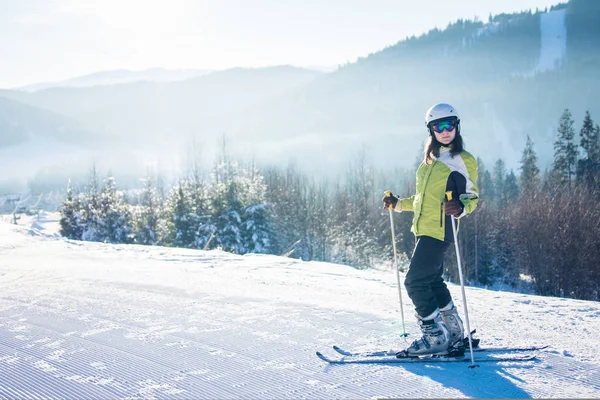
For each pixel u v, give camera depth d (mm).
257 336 4043
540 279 23844
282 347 3746
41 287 6367
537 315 5203
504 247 29516
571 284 22609
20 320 4676
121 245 12617
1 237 14000
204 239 27672
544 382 2969
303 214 33312
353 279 7820
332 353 3594
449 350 3436
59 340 4000
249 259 10266
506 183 61219
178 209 29484
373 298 5836
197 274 7598
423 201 3477
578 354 3541
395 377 3074
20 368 3385
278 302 5348
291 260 10375
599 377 3055
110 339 3998
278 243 29594
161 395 2881
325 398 2781
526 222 24297
